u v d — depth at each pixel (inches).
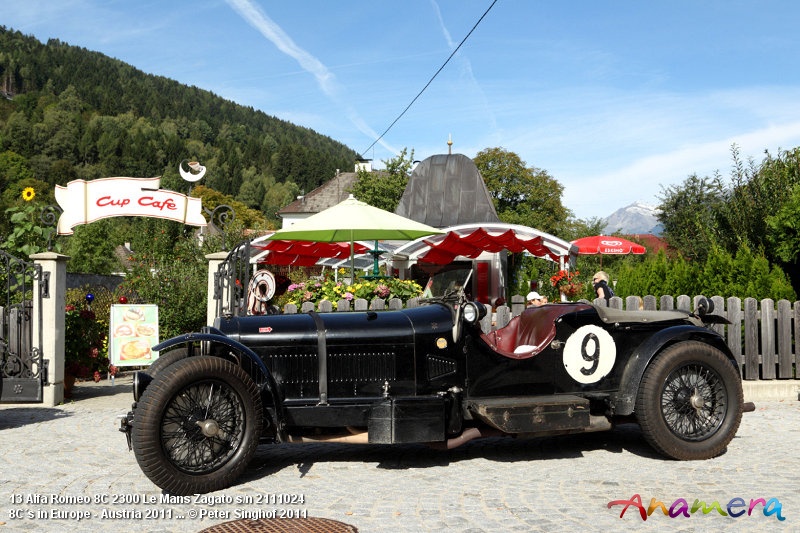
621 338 243.9
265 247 556.1
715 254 427.8
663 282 477.1
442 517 172.2
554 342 238.4
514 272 785.6
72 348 427.5
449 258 703.7
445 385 229.8
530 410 221.9
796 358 360.2
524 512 175.8
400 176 1558.8
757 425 287.9
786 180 539.5
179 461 198.4
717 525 164.2
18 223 492.7
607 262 1385.3
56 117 7003.0
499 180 2000.5
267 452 254.7
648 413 230.7
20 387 382.0
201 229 764.0
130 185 486.0
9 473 222.7
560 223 1994.3
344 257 639.8
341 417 219.6
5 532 165.2
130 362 474.3
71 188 480.4
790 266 434.3
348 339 226.4
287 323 229.9
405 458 241.6
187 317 554.3
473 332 232.4
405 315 234.5
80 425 314.8
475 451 252.2
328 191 3051.2
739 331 354.3
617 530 161.2
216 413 205.6
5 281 465.7
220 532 161.9
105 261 1738.4
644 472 217.6
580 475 214.7
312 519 171.5
